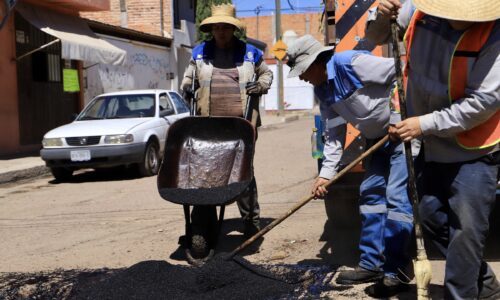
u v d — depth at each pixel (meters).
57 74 16.72
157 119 12.15
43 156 11.32
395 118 4.47
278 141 17.95
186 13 25.78
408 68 3.84
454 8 3.36
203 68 6.21
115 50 16.72
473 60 3.45
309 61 4.48
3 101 14.52
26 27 15.38
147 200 9.02
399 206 4.46
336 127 4.70
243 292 4.52
